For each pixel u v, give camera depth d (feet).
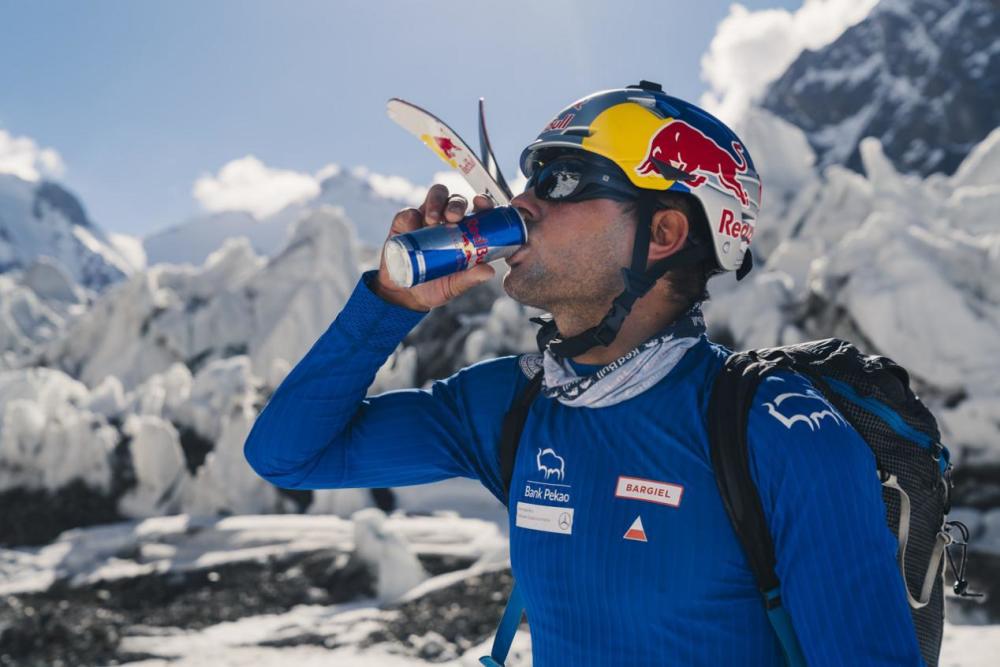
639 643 4.61
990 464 48.49
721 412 4.42
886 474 4.66
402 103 5.32
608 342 4.94
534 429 5.25
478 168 5.28
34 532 62.85
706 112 5.22
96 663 33.78
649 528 4.56
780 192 95.71
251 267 113.60
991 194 73.61
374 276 5.35
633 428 4.76
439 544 48.16
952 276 56.34
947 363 52.47
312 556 46.14
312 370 5.48
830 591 4.08
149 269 109.29
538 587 5.02
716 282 76.28
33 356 108.88
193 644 35.22
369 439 5.92
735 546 4.41
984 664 17.66
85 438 66.90
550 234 4.96
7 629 37.04
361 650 32.78
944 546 4.80
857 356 4.88
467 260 4.70
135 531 54.49
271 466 5.78
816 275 62.08
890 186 82.74
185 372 79.46
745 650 4.44
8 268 535.19
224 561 46.68
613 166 4.89
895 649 4.02
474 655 27.30
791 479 4.16
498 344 76.23
